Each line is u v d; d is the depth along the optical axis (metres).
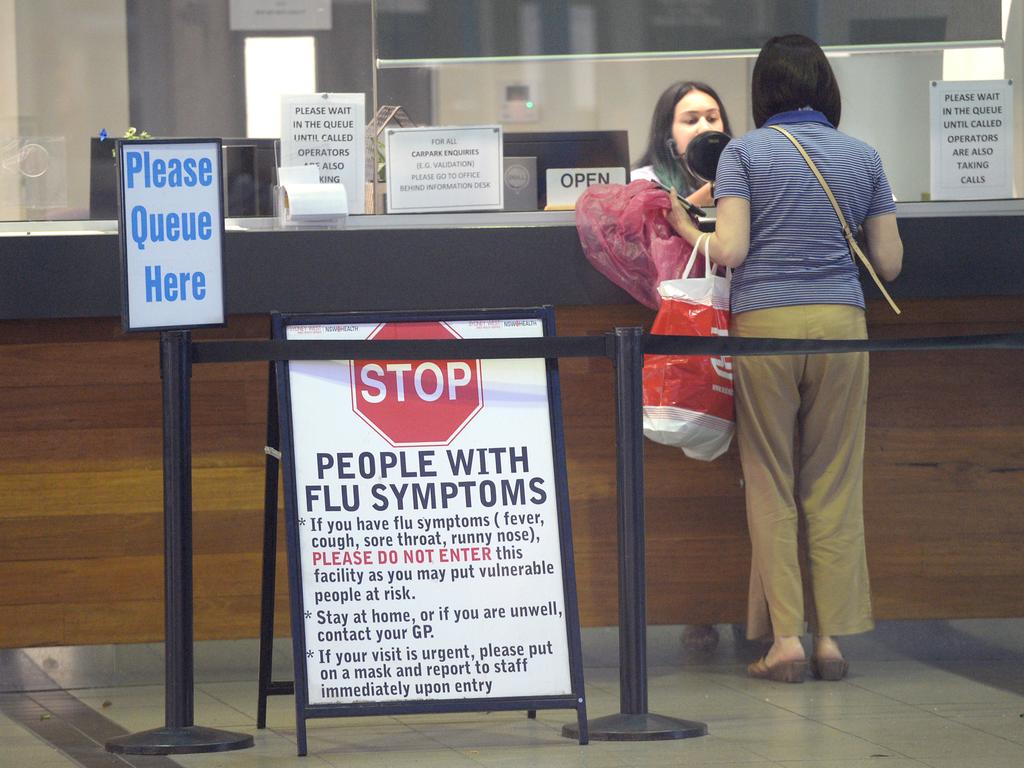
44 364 9.35
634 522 7.67
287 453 7.48
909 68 13.73
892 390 9.84
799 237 9.00
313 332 7.67
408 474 7.55
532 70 18.72
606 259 9.23
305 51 18.78
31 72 19.02
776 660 9.25
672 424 8.98
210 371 9.47
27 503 9.38
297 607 7.40
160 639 9.50
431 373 7.64
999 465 9.91
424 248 9.25
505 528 7.55
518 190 10.32
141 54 19.02
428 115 16.33
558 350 7.54
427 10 13.07
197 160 7.54
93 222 9.41
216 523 9.51
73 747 7.75
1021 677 9.42
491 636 7.49
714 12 13.45
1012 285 9.51
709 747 7.50
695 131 13.61
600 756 7.30
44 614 9.41
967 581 9.93
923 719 8.21
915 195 12.93
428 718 8.39
